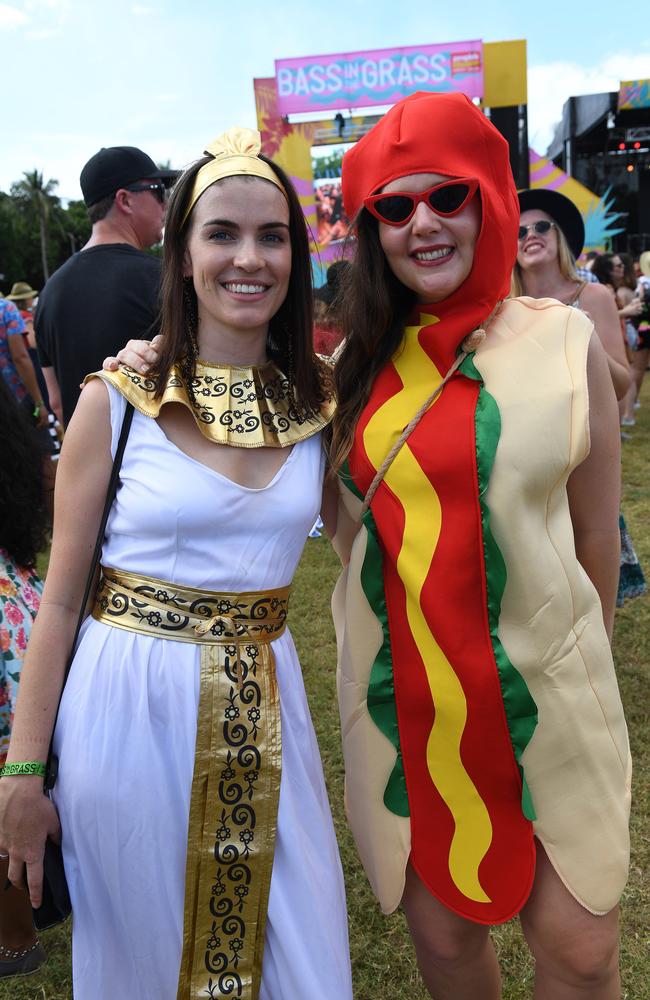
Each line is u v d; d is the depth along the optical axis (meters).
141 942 1.42
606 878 1.45
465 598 1.43
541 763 1.44
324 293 2.30
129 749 1.39
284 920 1.44
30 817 1.42
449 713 1.47
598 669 1.48
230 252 1.43
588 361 1.46
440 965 1.62
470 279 1.50
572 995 1.49
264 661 1.47
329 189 14.08
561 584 1.43
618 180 22.91
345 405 1.60
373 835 1.60
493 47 13.78
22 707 1.44
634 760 2.81
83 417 1.45
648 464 6.50
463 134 1.46
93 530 1.47
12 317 5.38
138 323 2.94
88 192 3.07
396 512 1.48
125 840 1.39
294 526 1.49
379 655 1.56
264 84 13.76
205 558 1.43
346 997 1.47
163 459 1.43
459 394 1.47
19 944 2.18
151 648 1.42
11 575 2.03
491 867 1.48
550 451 1.40
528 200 3.05
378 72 13.52
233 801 1.43
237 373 1.52
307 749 1.55
